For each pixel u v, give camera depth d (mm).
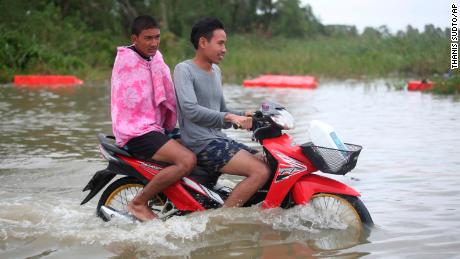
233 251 5105
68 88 22875
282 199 5742
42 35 33312
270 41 51625
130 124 5957
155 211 6320
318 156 5496
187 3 51312
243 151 5910
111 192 6270
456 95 18641
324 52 35500
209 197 5957
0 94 19922
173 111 6145
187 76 5891
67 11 40125
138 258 4988
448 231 5492
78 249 5254
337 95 19312
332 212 5719
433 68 28078
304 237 5422
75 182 7809
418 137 10664
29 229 5840
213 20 5914
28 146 10203
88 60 33344
